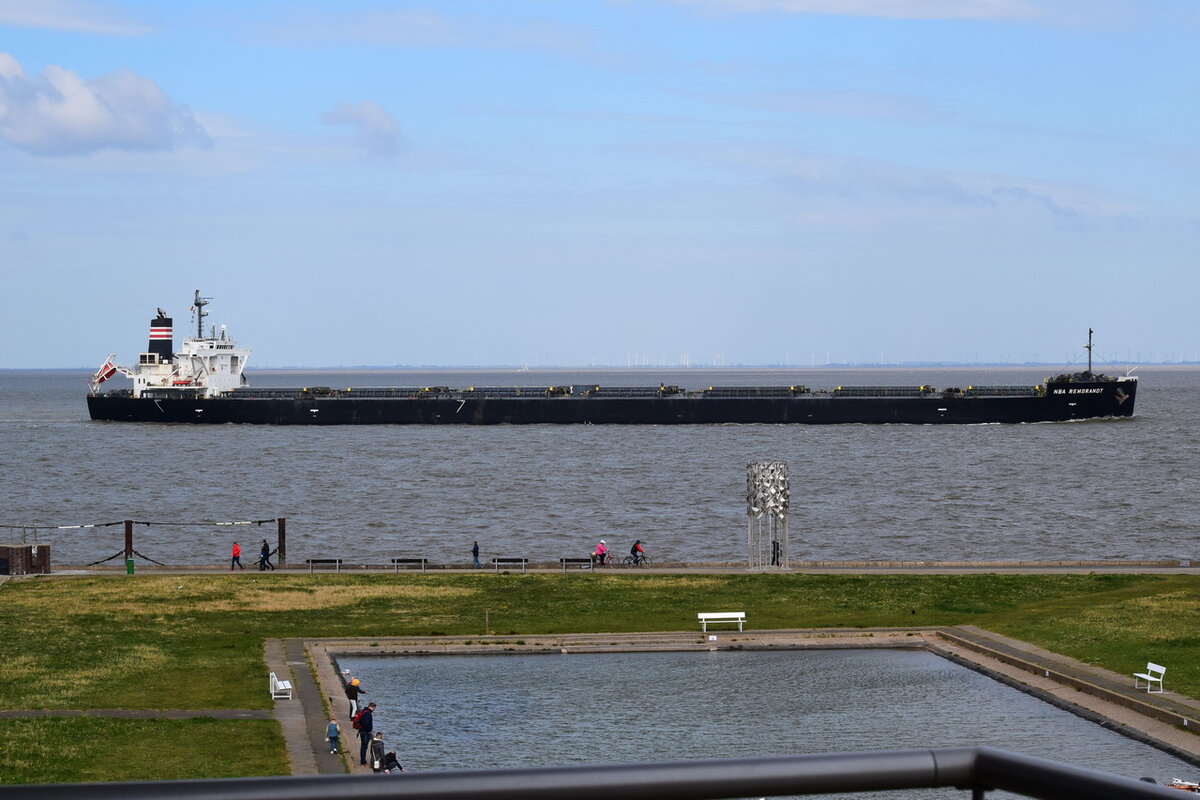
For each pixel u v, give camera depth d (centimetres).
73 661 4919
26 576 7150
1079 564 7594
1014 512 11425
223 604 6266
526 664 5084
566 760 3722
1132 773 3550
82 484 14012
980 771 569
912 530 10375
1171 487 13125
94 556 9269
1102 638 5294
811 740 3925
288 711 4197
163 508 12050
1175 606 5931
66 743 3719
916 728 4078
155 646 5244
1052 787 540
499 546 9700
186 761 3572
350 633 5597
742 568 7538
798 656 5212
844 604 6281
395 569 7569
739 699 4475
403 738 3975
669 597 6475
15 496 13000
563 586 6800
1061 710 4294
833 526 10600
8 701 4256
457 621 5897
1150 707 4131
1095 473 14325
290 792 510
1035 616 5872
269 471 15150
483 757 3766
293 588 6738
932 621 5859
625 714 4275
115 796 500
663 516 11281
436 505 12131
